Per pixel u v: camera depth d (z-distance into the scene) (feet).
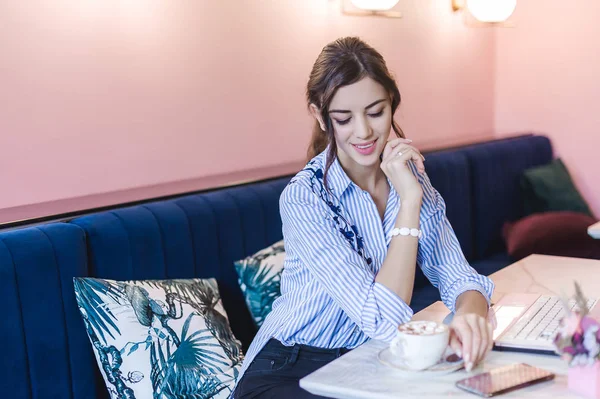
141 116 9.05
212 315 7.59
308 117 11.37
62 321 6.69
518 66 15.71
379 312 5.19
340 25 11.78
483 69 15.56
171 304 7.24
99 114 8.60
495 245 13.34
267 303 8.36
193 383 7.00
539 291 6.24
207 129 9.86
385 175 6.13
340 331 5.76
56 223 6.97
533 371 4.29
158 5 9.14
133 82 8.93
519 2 15.49
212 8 9.80
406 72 13.26
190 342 7.16
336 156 5.87
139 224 7.54
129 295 6.99
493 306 5.70
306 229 5.67
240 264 8.43
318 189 5.86
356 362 4.75
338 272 5.45
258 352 5.90
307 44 11.24
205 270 8.14
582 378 4.00
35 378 6.50
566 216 13.23
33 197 8.05
